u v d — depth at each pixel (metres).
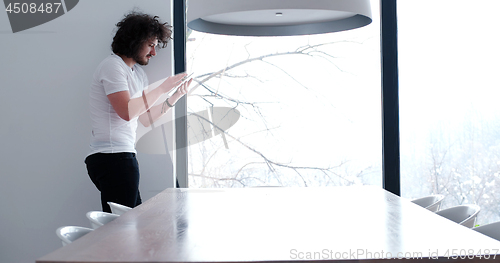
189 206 2.03
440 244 1.31
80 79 3.41
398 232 1.48
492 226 1.80
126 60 2.86
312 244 1.32
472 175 3.59
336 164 3.67
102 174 2.75
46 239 3.43
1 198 3.42
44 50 3.41
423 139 3.60
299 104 3.69
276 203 2.11
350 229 1.52
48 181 3.43
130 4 3.41
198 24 2.14
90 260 1.13
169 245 1.30
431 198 2.48
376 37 3.61
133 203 2.80
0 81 3.41
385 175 3.57
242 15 2.09
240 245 1.30
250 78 3.71
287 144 3.70
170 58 3.43
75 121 3.42
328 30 2.26
